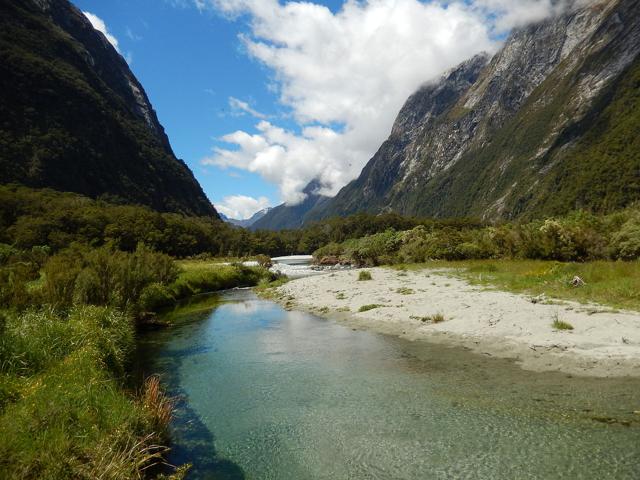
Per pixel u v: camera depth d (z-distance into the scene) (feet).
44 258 142.61
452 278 98.37
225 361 47.42
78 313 46.21
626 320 45.03
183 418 32.35
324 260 252.42
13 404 22.76
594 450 23.41
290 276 165.89
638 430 25.13
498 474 22.11
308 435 28.35
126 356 45.09
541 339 42.91
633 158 488.85
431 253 156.46
